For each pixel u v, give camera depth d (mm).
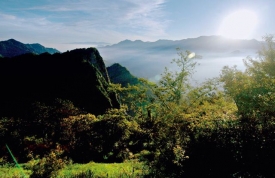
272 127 9992
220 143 10336
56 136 29953
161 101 30875
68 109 45375
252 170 9484
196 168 10523
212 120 11828
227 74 15766
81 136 28828
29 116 39562
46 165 12188
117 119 29828
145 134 20188
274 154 9266
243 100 13492
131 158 23219
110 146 27500
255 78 14320
